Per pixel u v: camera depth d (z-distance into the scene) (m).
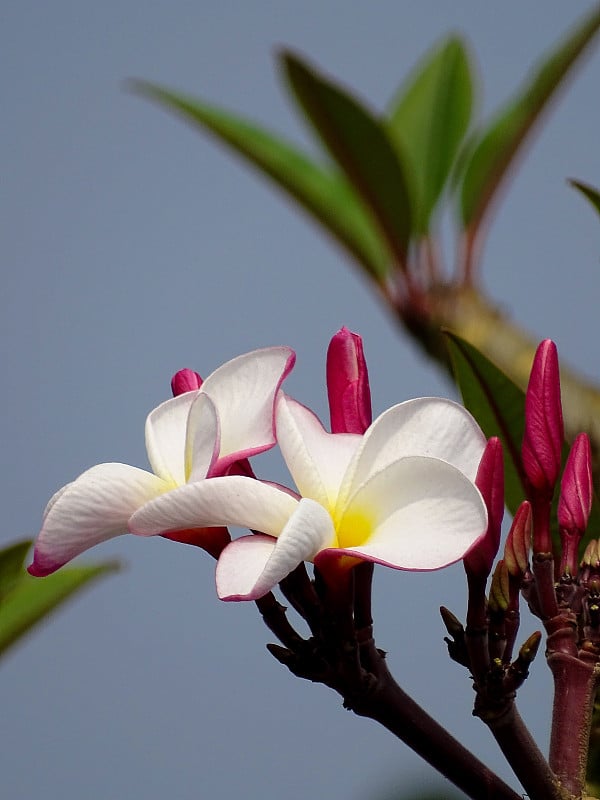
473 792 0.65
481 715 0.65
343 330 0.68
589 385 0.81
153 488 0.65
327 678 0.65
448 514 0.63
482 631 0.65
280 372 0.66
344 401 0.68
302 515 0.62
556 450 0.68
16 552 0.78
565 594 0.67
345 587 0.64
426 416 0.65
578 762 0.66
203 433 0.64
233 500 0.63
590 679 0.66
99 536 0.64
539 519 0.67
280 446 0.65
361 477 0.65
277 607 0.65
